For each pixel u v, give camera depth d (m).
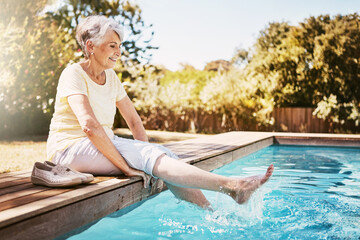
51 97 9.08
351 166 4.80
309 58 12.80
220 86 13.63
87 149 2.40
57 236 1.79
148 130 14.63
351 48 12.13
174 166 2.28
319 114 12.35
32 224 1.63
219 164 4.46
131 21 14.09
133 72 13.81
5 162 4.95
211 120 13.93
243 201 2.23
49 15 11.11
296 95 13.06
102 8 13.66
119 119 12.74
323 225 2.26
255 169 4.55
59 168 2.21
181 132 14.02
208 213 2.47
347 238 2.02
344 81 12.28
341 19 12.89
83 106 2.31
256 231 2.16
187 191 2.47
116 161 2.38
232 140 6.36
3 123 8.71
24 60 8.28
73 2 12.40
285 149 7.02
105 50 2.43
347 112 12.04
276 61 13.29
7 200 1.82
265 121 13.09
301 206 2.68
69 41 10.13
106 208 2.18
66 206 1.85
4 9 8.41
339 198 2.95
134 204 2.50
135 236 2.09
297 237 2.04
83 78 2.44
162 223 2.33
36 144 7.25
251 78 13.56
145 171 2.42
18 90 8.25
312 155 6.04
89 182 2.28
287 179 3.82
